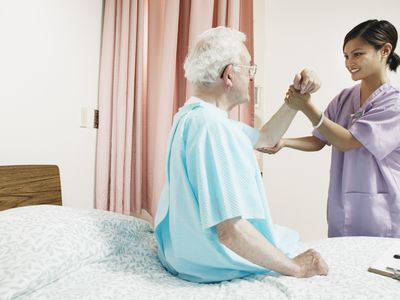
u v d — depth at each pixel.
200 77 0.89
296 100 1.13
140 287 0.79
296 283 0.77
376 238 1.10
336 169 1.34
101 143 1.63
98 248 0.91
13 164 1.27
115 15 1.67
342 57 2.27
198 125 0.80
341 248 1.03
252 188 0.75
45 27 1.38
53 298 0.69
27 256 0.75
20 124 1.29
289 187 2.28
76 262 0.84
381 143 1.14
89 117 1.62
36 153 1.36
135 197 1.69
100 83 1.65
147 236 1.16
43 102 1.38
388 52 1.20
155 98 1.71
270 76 2.28
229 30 0.93
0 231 0.81
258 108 2.03
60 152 1.47
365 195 1.23
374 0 2.25
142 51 1.67
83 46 1.57
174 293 0.75
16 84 1.27
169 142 0.89
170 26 1.61
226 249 0.79
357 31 1.20
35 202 1.27
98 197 1.63
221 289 0.77
